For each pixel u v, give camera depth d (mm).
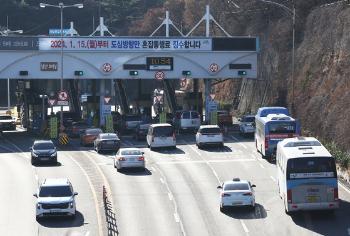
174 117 198750
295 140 98750
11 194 108250
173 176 121250
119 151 128500
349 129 139625
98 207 98375
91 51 187000
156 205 99500
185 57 191250
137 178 119750
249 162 134500
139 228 86812
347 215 91625
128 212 95438
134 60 189250
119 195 106250
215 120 192500
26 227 88000
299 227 85688
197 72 192250
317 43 183000
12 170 129625
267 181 115562
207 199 103125
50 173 125812
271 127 134375
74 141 175750
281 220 89500
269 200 101375
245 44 193625
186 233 84188
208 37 191875
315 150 92188
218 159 138500
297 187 88625
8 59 183375
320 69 175625
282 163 95875
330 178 88438
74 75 187000
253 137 172875
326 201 88312
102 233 84188
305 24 199875
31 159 137625
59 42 185125
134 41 188750
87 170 128500
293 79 177125
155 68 190125
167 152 148875
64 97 174375
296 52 195000
